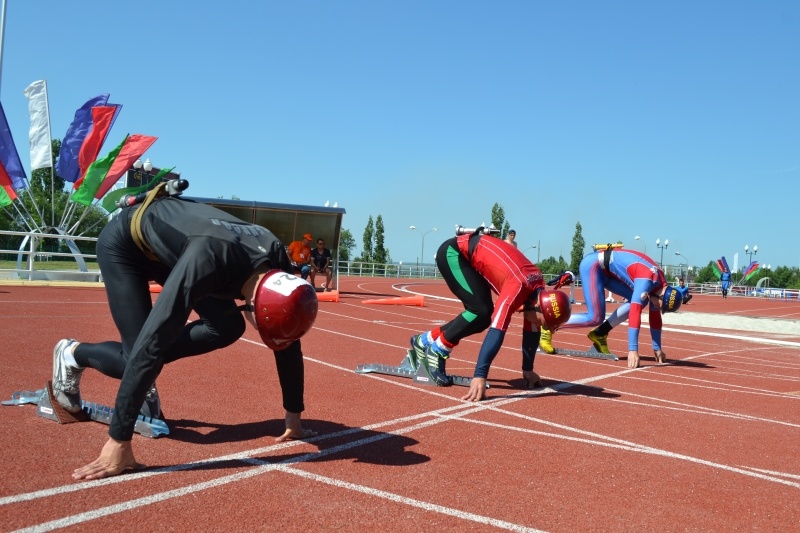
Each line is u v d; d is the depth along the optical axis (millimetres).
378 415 4977
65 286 16484
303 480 3357
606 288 9844
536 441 4488
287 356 3908
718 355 11391
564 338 12320
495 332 5734
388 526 2834
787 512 3346
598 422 5207
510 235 13961
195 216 3463
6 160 16828
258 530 2703
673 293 9219
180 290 3164
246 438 4082
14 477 3115
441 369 6512
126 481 3172
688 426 5254
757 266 65500
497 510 3119
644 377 7973
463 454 4051
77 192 17609
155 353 3180
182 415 4551
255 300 3293
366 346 8961
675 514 3221
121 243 3764
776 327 19094
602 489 3537
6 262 29359
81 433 3926
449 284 6465
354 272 48438
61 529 2584
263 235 3660
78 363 4004
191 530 2662
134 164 18484
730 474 3971
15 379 5270
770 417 5887
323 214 19234
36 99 19156
